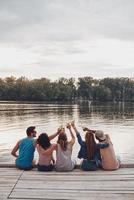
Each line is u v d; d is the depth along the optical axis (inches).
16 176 235.6
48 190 205.8
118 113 1898.4
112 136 772.0
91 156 245.9
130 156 497.7
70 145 248.5
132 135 791.7
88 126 1055.0
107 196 193.9
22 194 199.6
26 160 252.1
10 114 1690.5
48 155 246.4
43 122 1195.3
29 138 259.9
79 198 191.6
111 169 245.9
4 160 439.2
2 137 740.0
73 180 224.8
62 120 1309.1
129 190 203.2
